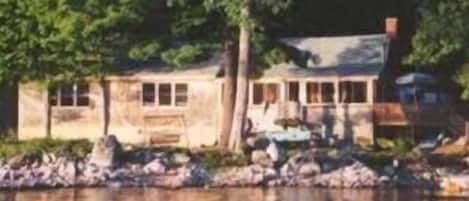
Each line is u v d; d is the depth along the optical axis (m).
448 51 73.69
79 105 80.69
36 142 70.00
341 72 79.44
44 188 60.78
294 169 64.00
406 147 73.56
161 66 81.19
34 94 80.69
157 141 79.69
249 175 63.00
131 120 80.31
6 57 74.06
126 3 69.75
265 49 71.12
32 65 75.00
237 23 68.38
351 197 56.16
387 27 84.62
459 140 74.69
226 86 73.06
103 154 64.94
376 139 76.50
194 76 79.06
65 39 72.88
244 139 69.12
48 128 80.00
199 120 79.62
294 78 79.38
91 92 80.44
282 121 76.31
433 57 74.44
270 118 78.62
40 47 74.38
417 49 74.75
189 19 70.38
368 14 95.81
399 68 83.31
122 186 61.69
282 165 64.69
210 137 79.31
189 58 70.56
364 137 78.00
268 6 66.12
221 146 71.25
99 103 80.44
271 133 74.44
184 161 65.62
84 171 63.66
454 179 60.00
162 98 80.12
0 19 73.56
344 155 66.94
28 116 80.81
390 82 81.56
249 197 56.06
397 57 83.69
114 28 72.31
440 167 66.50
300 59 73.75
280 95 79.75
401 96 80.50
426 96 80.12
